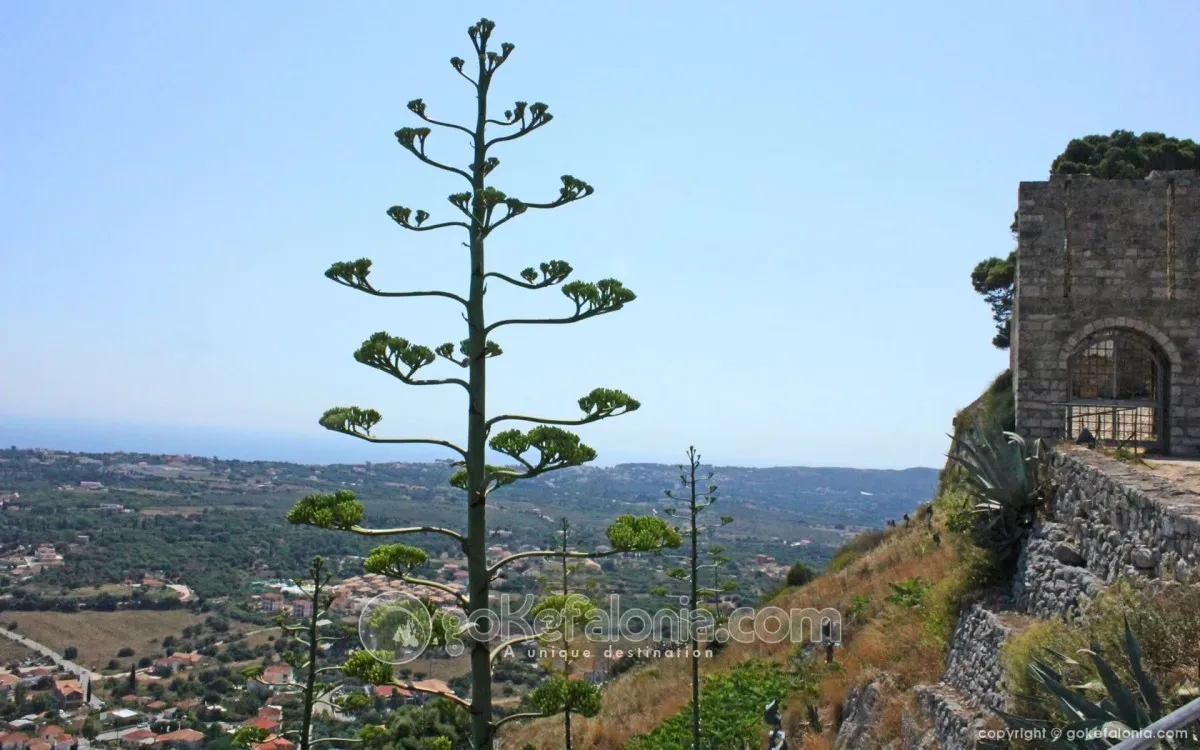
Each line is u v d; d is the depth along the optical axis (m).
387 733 15.66
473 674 8.84
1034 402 21.36
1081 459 16.72
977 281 38.62
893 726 16.20
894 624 20.81
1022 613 15.70
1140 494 13.78
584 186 9.02
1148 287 21.11
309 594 15.13
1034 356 21.44
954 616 17.89
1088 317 21.27
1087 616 11.93
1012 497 17.91
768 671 24.27
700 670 27.12
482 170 9.06
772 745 15.95
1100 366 22.56
